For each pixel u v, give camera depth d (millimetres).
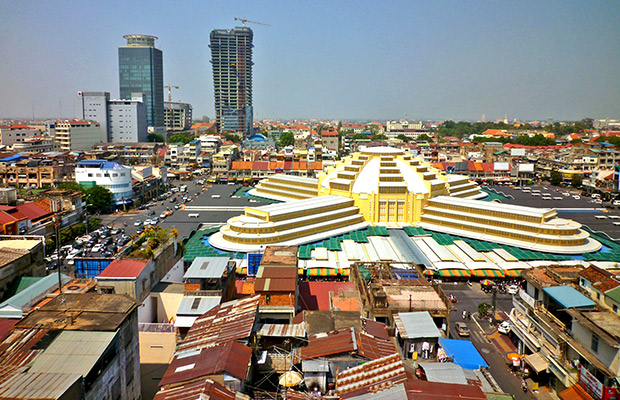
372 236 148750
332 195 174625
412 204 163000
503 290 112625
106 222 178625
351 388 46906
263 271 78625
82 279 79500
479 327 92125
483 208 151875
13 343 47531
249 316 57969
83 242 145750
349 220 158375
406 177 173625
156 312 82312
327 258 128250
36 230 128375
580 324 61344
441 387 44125
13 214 126312
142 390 66188
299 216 149500
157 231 99125
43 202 144500
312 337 57812
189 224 173250
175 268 98250
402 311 69125
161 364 68875
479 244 139875
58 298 56938
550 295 67438
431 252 134500
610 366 55875
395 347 57500
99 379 46500
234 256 128375
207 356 48938
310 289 96375
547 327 68312
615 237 159000
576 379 60875
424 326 62969
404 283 80438
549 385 68438
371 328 61781
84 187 197500
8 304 64250
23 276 78812
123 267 77500
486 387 53531
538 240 137375
